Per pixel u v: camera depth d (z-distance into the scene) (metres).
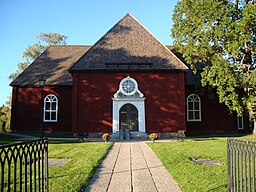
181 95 25.30
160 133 24.78
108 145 16.83
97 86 25.25
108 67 25.33
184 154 13.11
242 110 23.94
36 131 29.75
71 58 34.34
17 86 30.36
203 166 10.12
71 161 11.92
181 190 7.19
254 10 21.00
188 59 25.44
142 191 7.14
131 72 25.56
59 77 31.11
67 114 29.84
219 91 24.03
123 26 27.86
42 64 33.28
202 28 23.41
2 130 40.38
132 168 10.06
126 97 25.06
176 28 25.91
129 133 24.22
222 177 8.31
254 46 21.91
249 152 5.48
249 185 5.43
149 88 25.42
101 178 8.57
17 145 4.49
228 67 22.50
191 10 24.36
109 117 24.89
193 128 29.58
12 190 7.21
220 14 22.39
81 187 7.33
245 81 22.48
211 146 16.52
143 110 25.00
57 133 28.84
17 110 30.12
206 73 24.44
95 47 26.34
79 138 21.16
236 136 25.27
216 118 30.05
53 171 9.56
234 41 21.78
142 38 27.19
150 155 13.20
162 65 25.55
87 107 24.95
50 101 30.08
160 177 8.65
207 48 23.62
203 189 7.01
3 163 4.07
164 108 25.17
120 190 7.26
